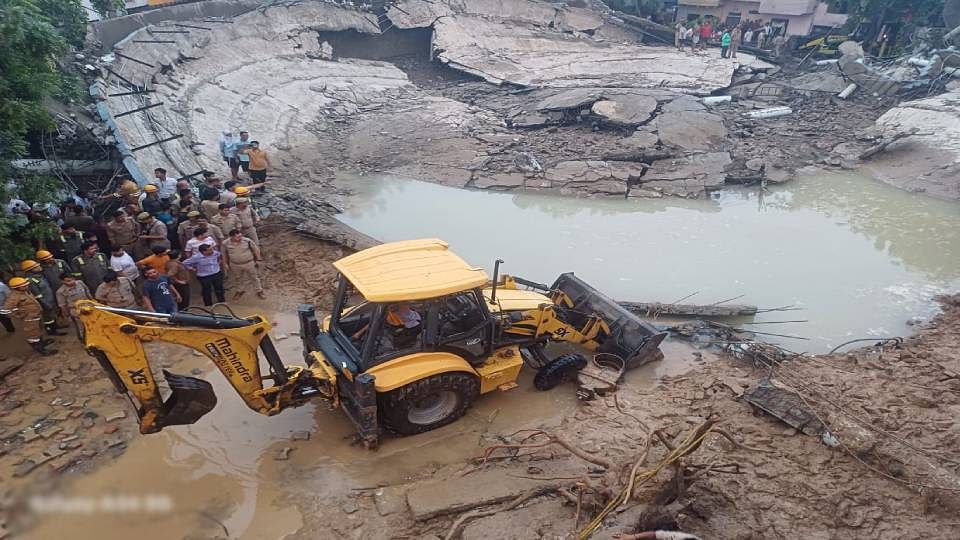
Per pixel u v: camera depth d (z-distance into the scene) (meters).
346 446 7.35
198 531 6.11
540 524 6.08
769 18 31.83
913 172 17.59
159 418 6.39
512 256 13.08
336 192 16.22
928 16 28.03
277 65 23.20
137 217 10.52
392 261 7.53
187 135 16.45
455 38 28.70
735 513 6.32
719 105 23.08
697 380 8.96
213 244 9.95
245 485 6.72
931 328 10.52
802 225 14.88
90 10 20.33
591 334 9.14
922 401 8.23
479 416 8.00
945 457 7.20
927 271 12.62
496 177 17.34
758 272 12.57
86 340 5.68
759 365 9.36
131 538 5.99
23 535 6.00
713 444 7.45
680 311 10.81
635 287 11.94
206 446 7.28
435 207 15.60
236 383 6.65
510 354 8.10
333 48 27.19
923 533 6.12
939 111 19.44
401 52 29.48
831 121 21.52
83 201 11.84
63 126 13.16
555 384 8.71
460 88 26.12
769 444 7.45
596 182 17.02
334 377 7.05
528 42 30.39
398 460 7.14
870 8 28.95
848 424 7.48
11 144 9.80
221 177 15.73
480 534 5.93
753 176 17.42
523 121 21.50
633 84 24.83
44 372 8.52
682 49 31.14
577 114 21.56
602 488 6.30
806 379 8.88
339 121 21.66
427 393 7.19
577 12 33.56
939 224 14.88
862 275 12.47
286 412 7.91
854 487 6.73
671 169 17.86
